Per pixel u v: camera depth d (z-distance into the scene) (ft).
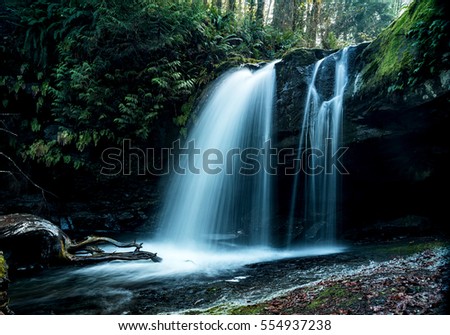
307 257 22.88
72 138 30.40
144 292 17.17
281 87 27.73
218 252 26.53
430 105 19.49
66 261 22.75
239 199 30.60
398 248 21.11
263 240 28.81
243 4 54.54
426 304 11.39
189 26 32.83
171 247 28.94
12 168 32.35
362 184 26.12
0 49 31.19
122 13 30.71
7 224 21.61
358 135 23.25
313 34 51.47
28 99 31.94
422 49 19.47
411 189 24.77
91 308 15.23
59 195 33.71
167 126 32.53
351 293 13.50
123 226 34.40
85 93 29.91
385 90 21.11
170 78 31.19
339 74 25.26
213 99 31.68
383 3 59.36
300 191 28.66
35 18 31.78
